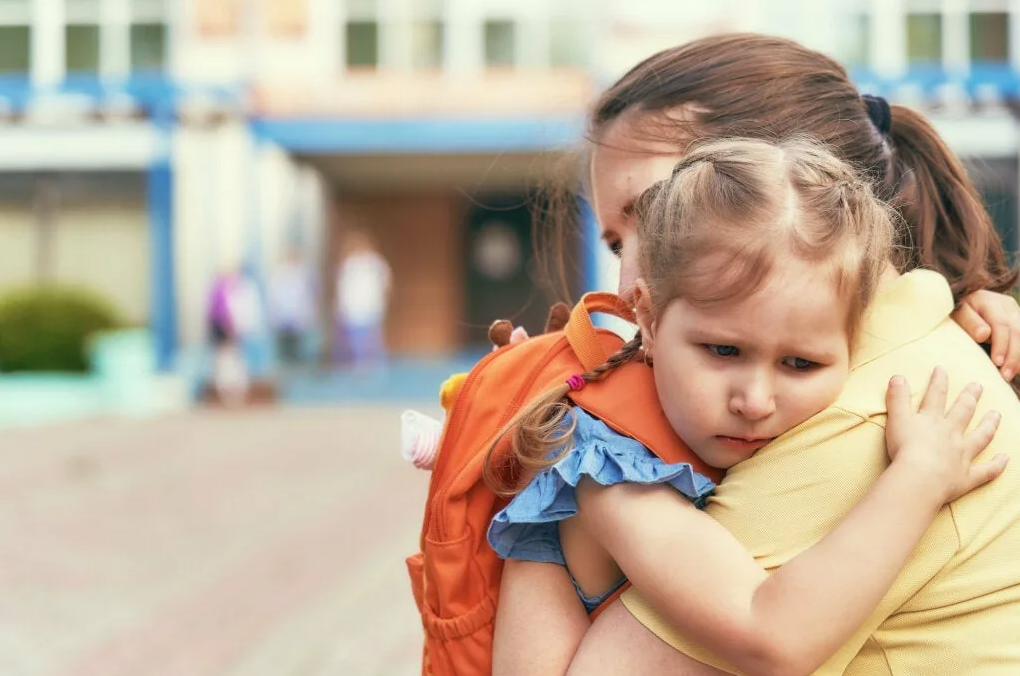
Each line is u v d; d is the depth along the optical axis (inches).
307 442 436.1
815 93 56.7
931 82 543.8
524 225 830.5
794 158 46.7
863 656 46.9
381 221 831.1
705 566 44.8
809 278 44.4
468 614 51.2
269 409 578.6
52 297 626.5
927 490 44.7
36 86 615.2
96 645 189.6
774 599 43.4
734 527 46.7
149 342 652.1
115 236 714.8
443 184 816.3
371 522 279.4
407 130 638.5
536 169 75.2
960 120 575.2
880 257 46.5
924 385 48.0
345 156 701.9
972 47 667.4
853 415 46.6
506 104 632.4
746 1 658.2
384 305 724.0
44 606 213.6
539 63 709.3
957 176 63.5
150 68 709.3
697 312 45.7
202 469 373.7
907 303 50.5
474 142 636.1
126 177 711.7
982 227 62.7
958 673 45.6
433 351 834.2
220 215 675.4
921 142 63.6
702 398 46.2
